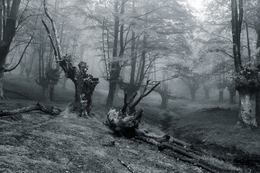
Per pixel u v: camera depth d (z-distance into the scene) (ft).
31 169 12.21
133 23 55.67
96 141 21.84
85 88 34.09
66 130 23.07
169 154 24.35
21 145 15.62
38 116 30.12
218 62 67.05
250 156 28.91
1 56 49.29
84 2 61.87
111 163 16.60
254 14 51.96
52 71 68.33
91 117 35.32
